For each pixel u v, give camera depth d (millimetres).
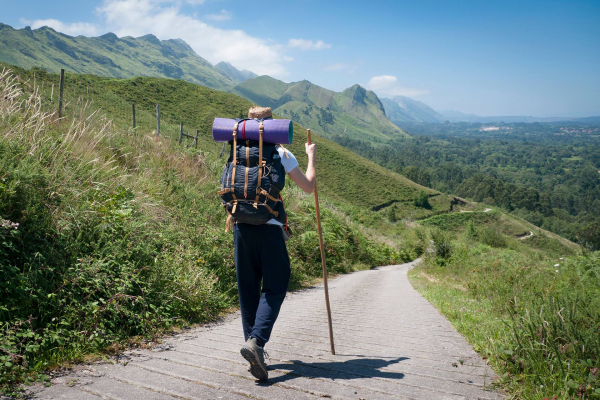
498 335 3756
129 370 2637
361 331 4418
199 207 8414
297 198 15250
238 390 2297
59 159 4664
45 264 3373
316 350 3379
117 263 4020
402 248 33812
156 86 97625
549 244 119188
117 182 5961
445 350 3594
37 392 2189
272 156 2496
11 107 4793
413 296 8766
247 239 2594
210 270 6270
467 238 39906
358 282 12023
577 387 2318
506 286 8070
